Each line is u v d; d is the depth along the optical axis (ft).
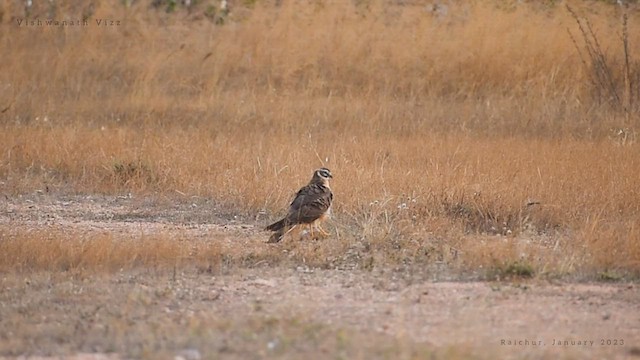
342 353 45.37
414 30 137.80
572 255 63.41
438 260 65.21
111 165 92.27
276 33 138.62
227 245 69.62
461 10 142.82
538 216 75.41
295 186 84.02
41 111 122.42
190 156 94.84
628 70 124.06
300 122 116.06
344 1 144.56
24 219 79.36
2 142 100.07
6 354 47.21
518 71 128.47
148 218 80.33
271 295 57.41
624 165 89.97
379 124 114.73
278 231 70.03
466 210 76.69
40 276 62.03
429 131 111.14
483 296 56.85
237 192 83.97
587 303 55.62
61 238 69.10
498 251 64.28
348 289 58.70
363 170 86.07
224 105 123.75
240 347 46.68
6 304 55.83
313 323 50.52
